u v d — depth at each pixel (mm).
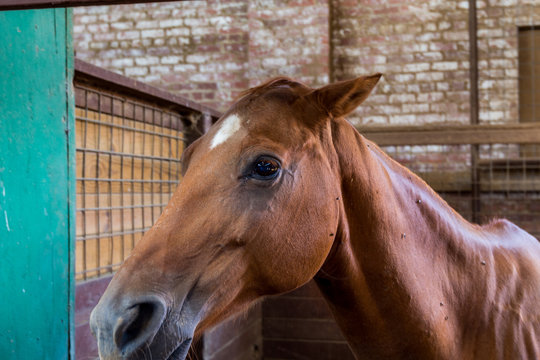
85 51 3814
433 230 1213
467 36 3398
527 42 3344
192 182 934
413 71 3477
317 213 1007
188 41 3693
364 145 1134
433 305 1151
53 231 1359
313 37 3445
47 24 1349
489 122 3355
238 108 1007
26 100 1274
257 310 3010
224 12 3650
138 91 1782
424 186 1286
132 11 3760
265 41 3496
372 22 3527
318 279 1160
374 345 1157
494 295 1238
